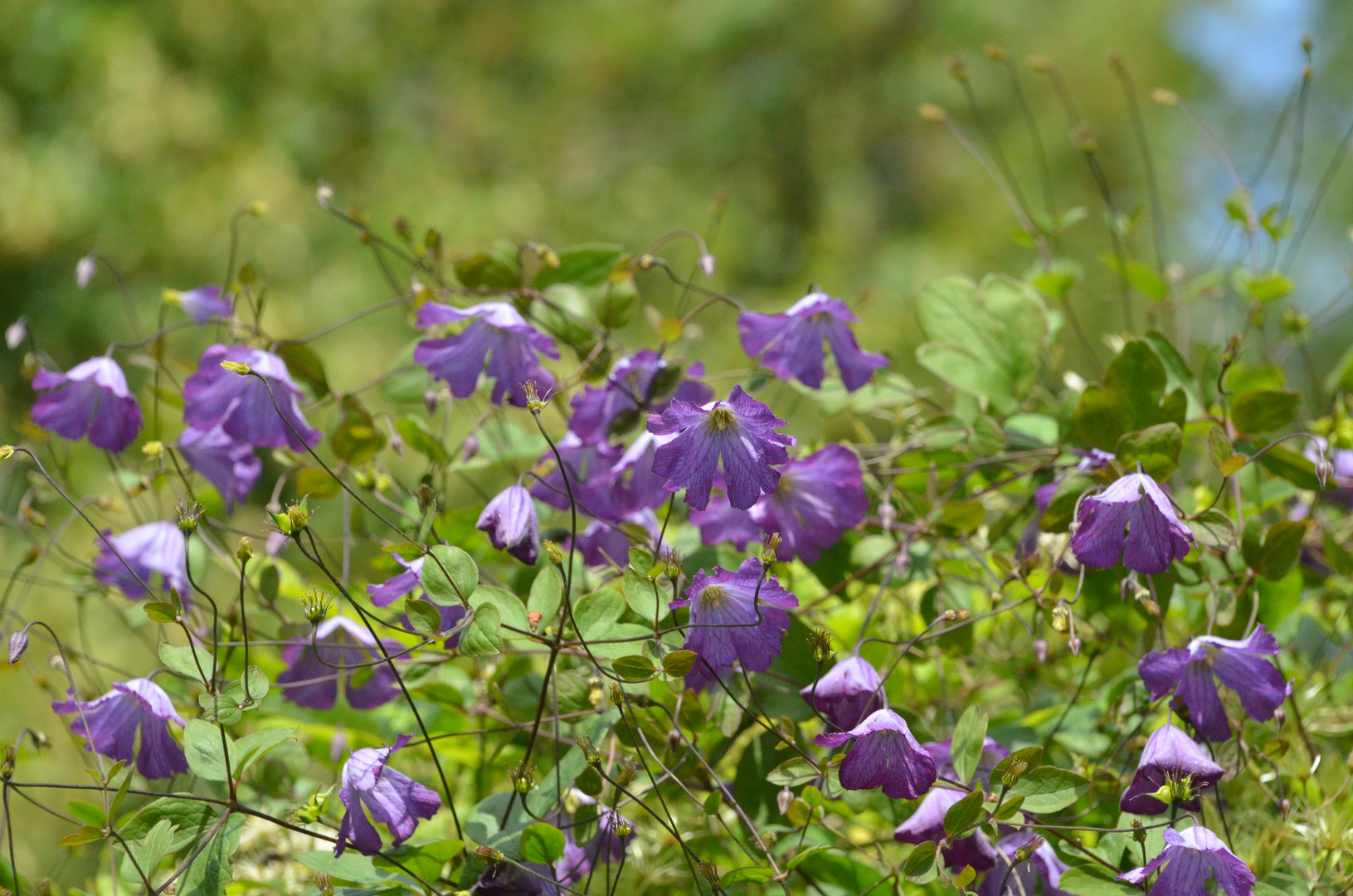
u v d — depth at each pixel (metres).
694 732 3.22
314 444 3.26
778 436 3.14
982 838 3.14
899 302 11.19
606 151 13.35
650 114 13.71
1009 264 12.48
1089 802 3.21
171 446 3.29
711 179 13.21
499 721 3.27
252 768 3.28
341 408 3.31
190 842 3.14
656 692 3.23
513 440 3.36
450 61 12.48
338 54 10.86
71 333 9.09
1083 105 13.30
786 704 3.23
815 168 13.69
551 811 3.19
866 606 3.36
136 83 9.19
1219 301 3.58
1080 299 10.84
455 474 3.35
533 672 3.28
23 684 6.52
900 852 3.27
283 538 3.27
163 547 3.27
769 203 13.48
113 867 3.18
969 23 13.81
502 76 13.19
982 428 3.30
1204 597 3.26
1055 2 13.99
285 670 3.26
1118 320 10.96
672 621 3.20
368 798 3.15
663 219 12.17
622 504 3.25
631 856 3.26
